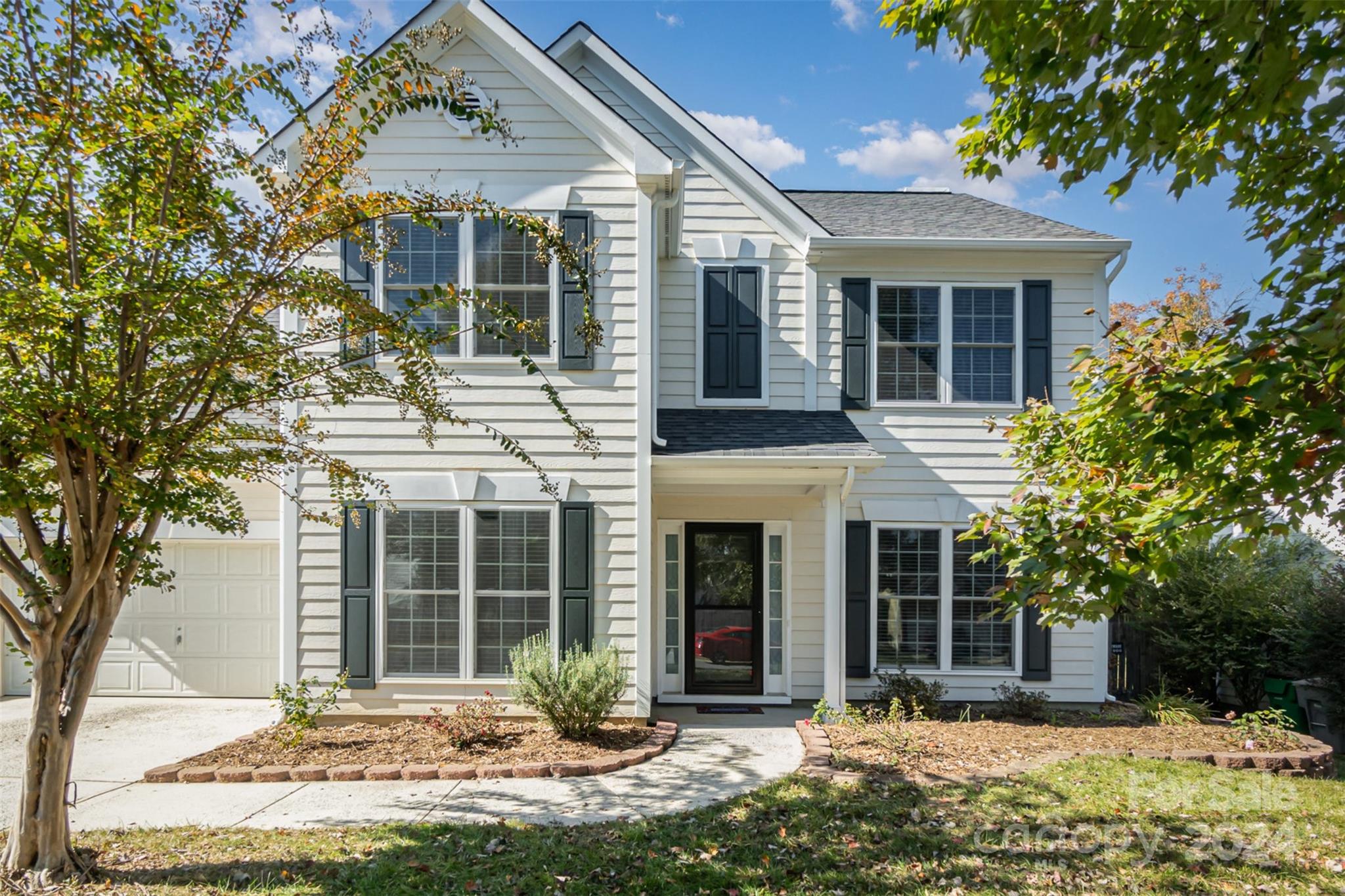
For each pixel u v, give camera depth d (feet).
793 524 33.32
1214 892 14.85
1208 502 11.00
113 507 15.05
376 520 27.61
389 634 27.73
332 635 27.63
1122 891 14.85
